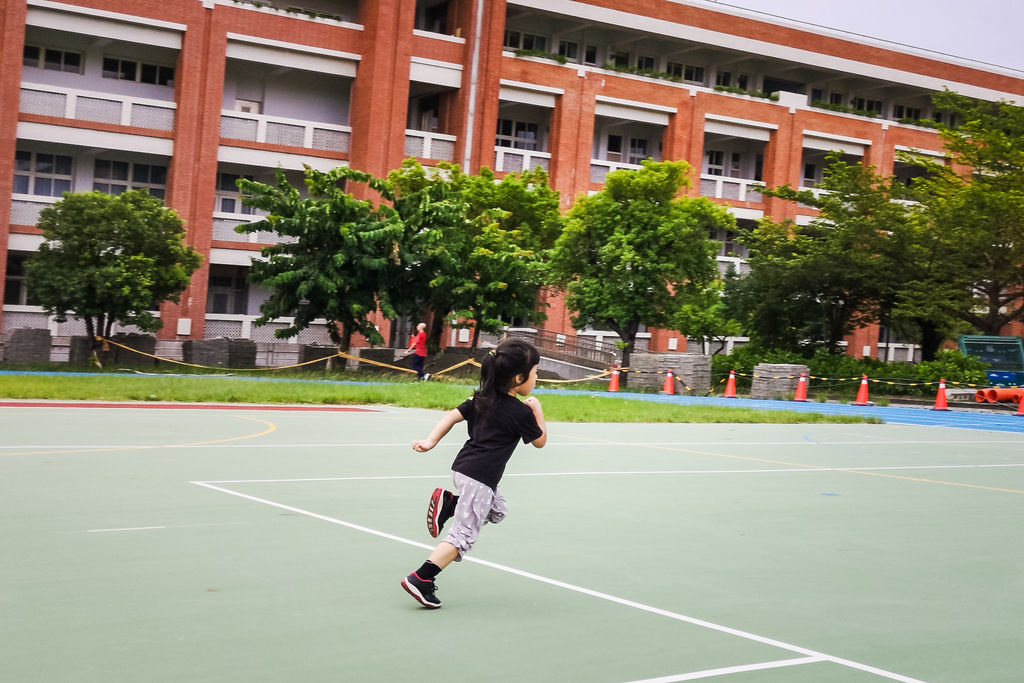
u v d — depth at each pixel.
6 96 38.50
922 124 60.41
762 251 41.66
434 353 37.44
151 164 43.47
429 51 46.66
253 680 4.30
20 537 6.99
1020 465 16.17
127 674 4.30
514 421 5.81
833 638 5.48
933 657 5.20
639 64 55.19
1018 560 8.12
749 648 5.19
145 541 7.05
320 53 44.56
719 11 53.62
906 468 14.85
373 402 21.91
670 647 5.12
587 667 4.71
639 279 37.12
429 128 51.06
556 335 49.53
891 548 8.37
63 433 13.49
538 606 5.87
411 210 34.34
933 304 35.41
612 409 22.36
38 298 30.44
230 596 5.71
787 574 7.12
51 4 39.12
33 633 4.83
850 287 39.28
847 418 24.20
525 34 52.03
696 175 54.06
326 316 33.94
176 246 31.81
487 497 5.74
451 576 6.55
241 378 27.30
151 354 34.69
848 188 38.75
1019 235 35.28
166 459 11.44
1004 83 62.44
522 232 39.72
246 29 42.91
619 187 38.12
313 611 5.48
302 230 32.22
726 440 18.05
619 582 6.58
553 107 50.53
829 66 56.84
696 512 9.70
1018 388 32.09
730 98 54.84
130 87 43.06
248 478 10.27
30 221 39.44
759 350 41.31
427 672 4.54
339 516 8.38
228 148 43.09
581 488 10.95
